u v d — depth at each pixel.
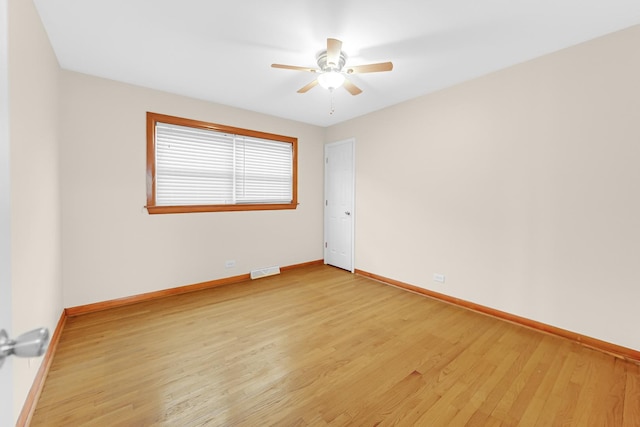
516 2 1.71
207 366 1.87
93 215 2.69
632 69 1.92
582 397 1.60
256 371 1.82
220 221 3.54
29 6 1.58
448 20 1.88
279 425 1.39
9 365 0.54
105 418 1.42
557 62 2.25
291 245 4.27
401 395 1.61
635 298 1.95
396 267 3.57
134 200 2.92
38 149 1.73
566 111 2.21
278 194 4.13
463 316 2.68
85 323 2.46
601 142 2.06
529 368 1.86
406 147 3.39
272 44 2.17
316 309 2.83
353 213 4.12
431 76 2.71
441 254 3.09
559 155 2.25
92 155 2.67
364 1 1.70
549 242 2.33
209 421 1.41
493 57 2.36
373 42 2.13
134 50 2.24
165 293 3.15
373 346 2.13
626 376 1.78
